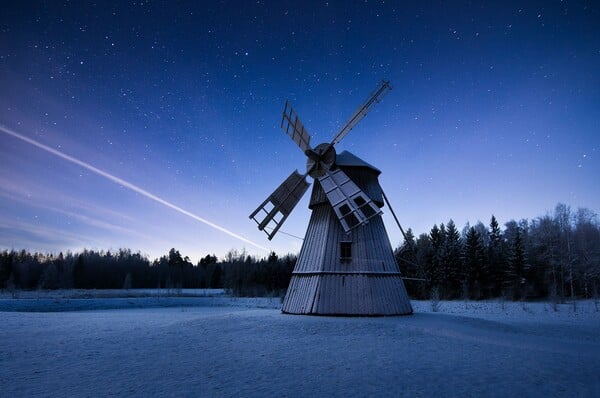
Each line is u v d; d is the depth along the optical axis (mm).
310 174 25016
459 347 14711
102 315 30906
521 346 15453
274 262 95250
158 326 21828
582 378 10742
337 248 22812
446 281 62438
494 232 74500
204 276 121062
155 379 10664
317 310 21500
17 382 10469
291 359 12828
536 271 61406
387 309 21656
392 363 12148
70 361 13016
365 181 24359
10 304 44594
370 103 22656
